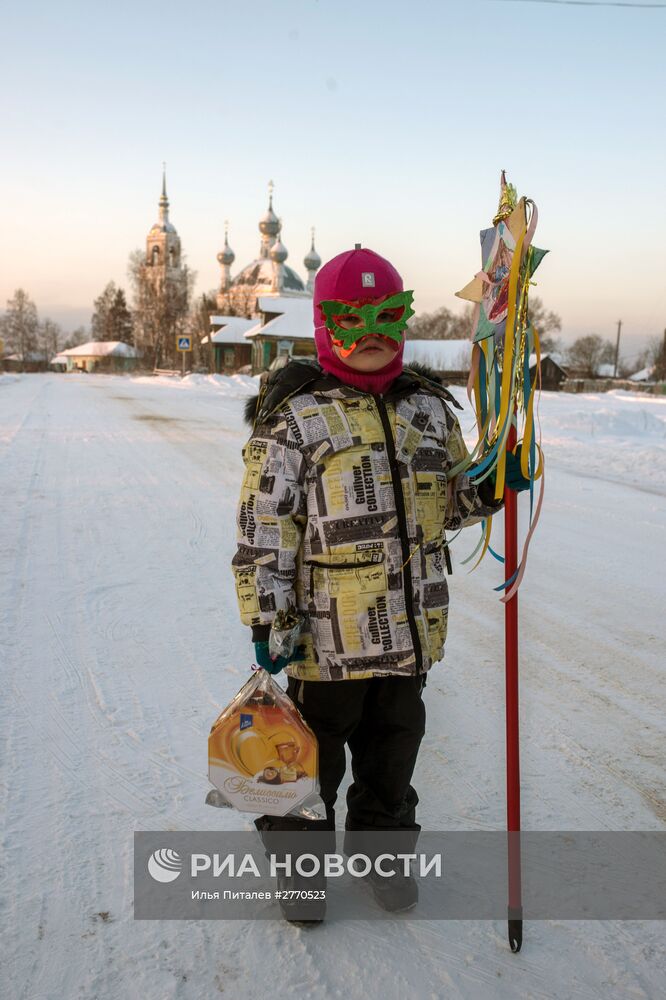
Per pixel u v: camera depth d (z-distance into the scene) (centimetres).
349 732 219
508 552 207
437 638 215
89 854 247
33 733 320
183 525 684
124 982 198
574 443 1197
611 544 637
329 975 202
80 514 718
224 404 2200
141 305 8238
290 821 212
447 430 222
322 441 202
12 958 205
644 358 8156
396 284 209
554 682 379
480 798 281
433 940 215
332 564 205
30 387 3161
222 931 217
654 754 312
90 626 439
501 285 199
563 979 202
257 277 9650
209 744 208
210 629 438
